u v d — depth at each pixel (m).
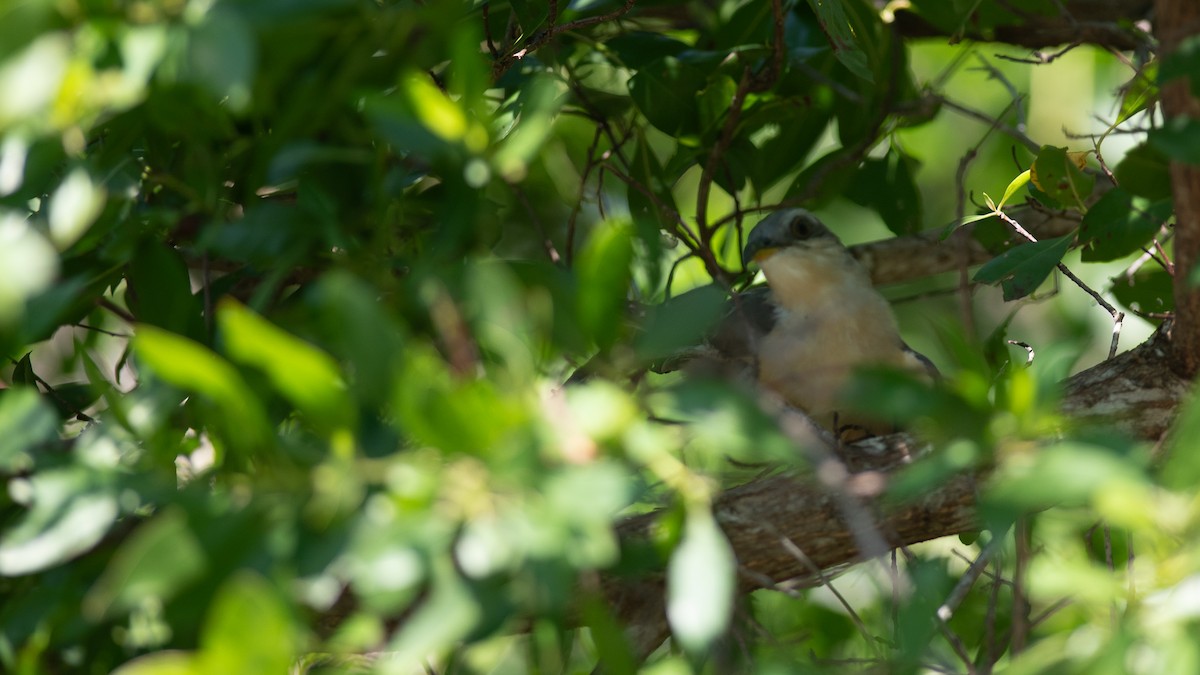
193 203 5.90
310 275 6.73
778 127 9.91
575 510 3.80
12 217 4.71
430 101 4.68
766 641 6.61
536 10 8.27
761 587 6.75
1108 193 7.09
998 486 4.04
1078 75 12.59
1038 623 5.96
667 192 9.52
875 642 7.32
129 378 9.66
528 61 8.54
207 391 4.04
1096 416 6.83
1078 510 6.56
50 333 6.50
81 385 7.78
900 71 10.26
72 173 4.96
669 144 11.71
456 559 4.18
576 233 10.28
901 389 4.34
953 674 5.59
